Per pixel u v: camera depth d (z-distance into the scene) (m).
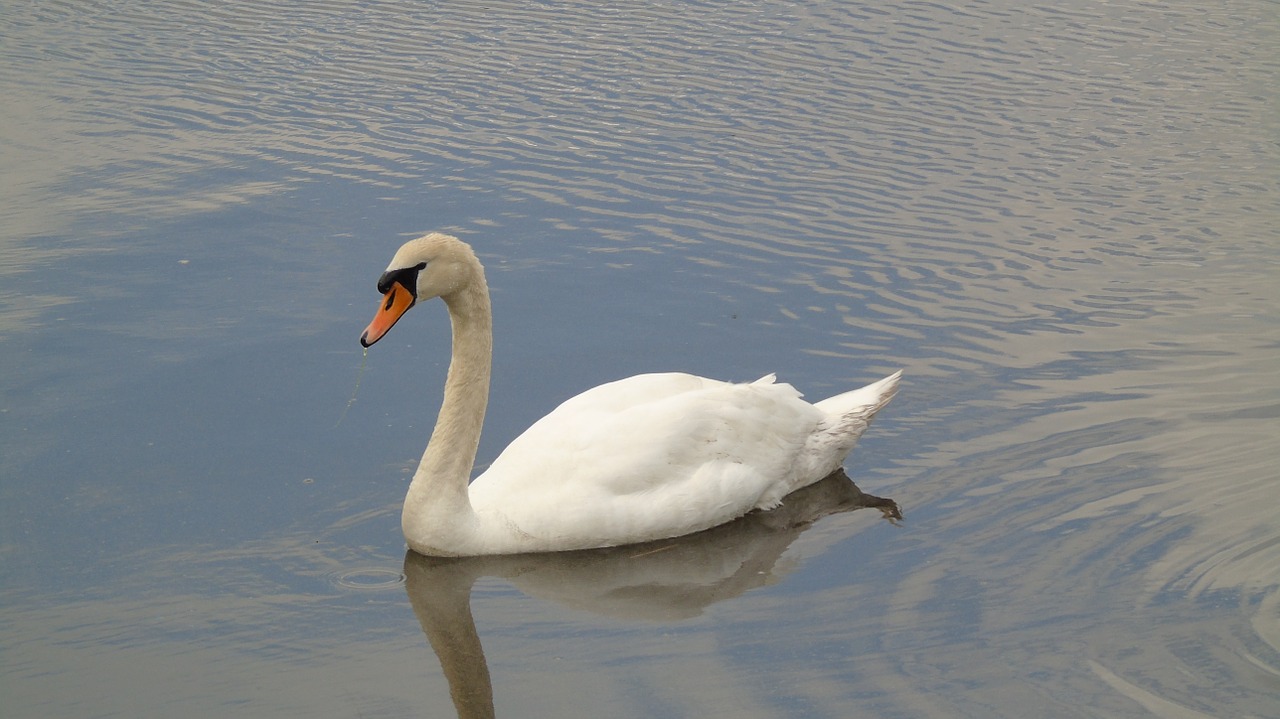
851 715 10.34
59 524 12.98
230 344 16.34
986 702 10.43
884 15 27.95
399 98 23.69
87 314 16.92
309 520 13.21
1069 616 11.54
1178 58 25.89
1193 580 12.00
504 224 19.59
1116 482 13.66
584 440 13.45
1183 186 21.17
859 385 15.77
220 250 18.62
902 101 23.88
